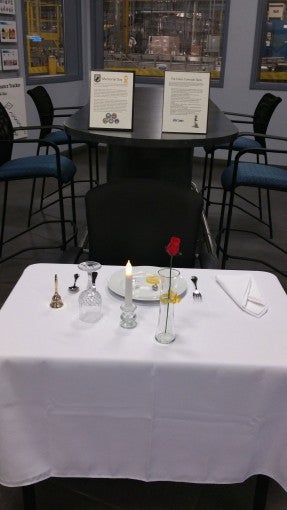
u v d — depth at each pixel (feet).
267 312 3.81
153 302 3.88
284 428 3.31
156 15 17.33
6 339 3.34
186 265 5.39
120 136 6.56
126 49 18.24
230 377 3.16
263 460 3.52
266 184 8.25
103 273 4.41
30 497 3.91
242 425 3.34
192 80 6.70
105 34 18.28
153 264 5.44
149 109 9.33
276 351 3.30
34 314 3.67
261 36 15.92
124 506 4.34
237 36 16.10
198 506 4.35
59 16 16.75
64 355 3.18
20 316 3.64
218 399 3.24
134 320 3.59
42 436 3.41
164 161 8.14
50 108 11.62
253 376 3.16
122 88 6.82
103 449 3.48
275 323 3.66
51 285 4.14
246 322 3.66
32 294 3.97
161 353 3.23
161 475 3.58
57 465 3.52
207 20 16.61
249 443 3.40
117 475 3.60
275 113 16.44
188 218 5.24
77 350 3.24
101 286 4.16
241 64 16.39
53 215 11.81
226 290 4.08
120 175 8.35
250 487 4.55
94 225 5.29
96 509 4.31
